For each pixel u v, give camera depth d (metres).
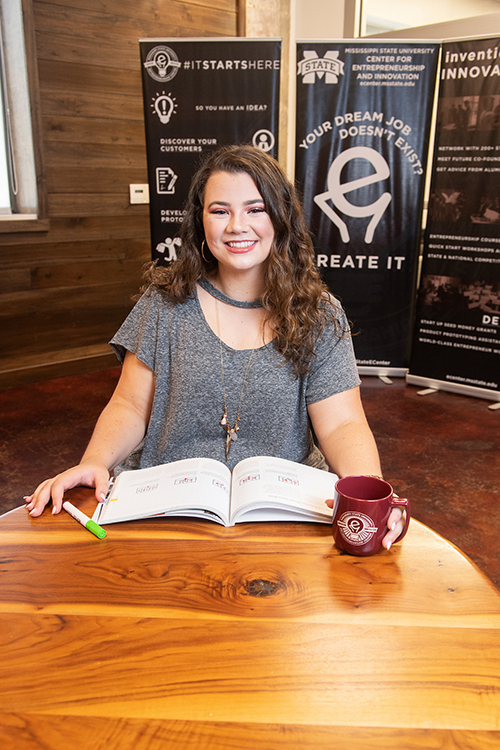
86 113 3.85
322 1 4.65
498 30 3.98
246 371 1.31
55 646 0.77
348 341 1.37
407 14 4.39
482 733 0.65
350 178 3.79
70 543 0.99
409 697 0.69
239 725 0.65
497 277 3.60
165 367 1.36
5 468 2.91
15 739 0.64
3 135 3.82
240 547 0.97
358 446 1.22
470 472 2.87
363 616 0.82
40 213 3.81
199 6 4.16
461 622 0.81
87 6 3.68
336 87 3.64
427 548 0.99
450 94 3.49
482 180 3.51
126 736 0.64
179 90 3.47
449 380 3.92
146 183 4.23
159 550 0.97
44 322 4.06
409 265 3.95
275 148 3.56
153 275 1.46
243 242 1.25
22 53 3.54
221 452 1.33
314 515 1.04
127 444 1.34
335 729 0.65
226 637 0.78
